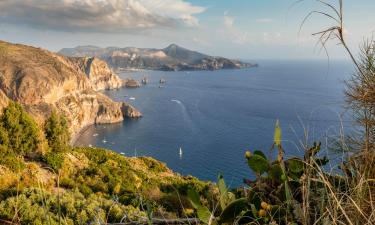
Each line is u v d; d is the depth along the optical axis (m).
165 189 21.86
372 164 2.03
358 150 2.30
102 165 27.91
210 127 125.62
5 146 23.94
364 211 1.77
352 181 1.93
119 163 31.31
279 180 2.23
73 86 166.00
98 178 23.27
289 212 1.92
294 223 1.85
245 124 127.50
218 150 95.12
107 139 124.38
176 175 34.72
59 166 23.59
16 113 28.39
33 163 23.36
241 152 91.88
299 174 2.25
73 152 31.69
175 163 86.94
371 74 2.48
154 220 2.28
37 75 157.00
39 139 29.00
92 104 161.50
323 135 2.31
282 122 124.12
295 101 180.62
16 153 26.52
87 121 156.12
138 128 138.00
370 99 2.36
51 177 19.48
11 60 166.50
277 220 2.02
